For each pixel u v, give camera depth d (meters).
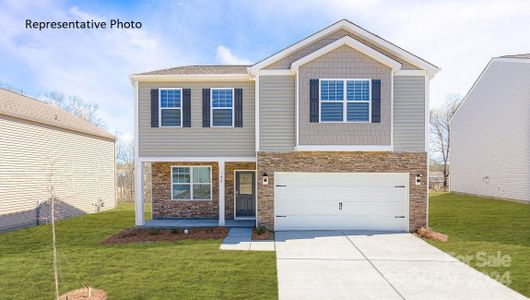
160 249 8.41
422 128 10.76
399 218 10.91
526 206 16.03
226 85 11.52
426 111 10.76
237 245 8.91
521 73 17.25
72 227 12.00
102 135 18.23
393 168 10.79
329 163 10.89
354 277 6.52
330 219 11.05
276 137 10.88
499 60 18.97
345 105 10.38
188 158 11.48
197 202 13.44
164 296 5.43
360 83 10.40
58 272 6.62
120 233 10.37
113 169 19.77
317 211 11.06
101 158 18.44
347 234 10.35
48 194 13.95
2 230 11.57
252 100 11.51
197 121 11.52
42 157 13.77
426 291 5.84
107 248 8.53
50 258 7.61
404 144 10.77
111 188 19.44
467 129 22.89
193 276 6.38
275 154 10.89
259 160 10.89
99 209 17.91
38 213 13.34
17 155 12.45
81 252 8.13
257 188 10.95
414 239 9.70
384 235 10.23
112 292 5.59
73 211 15.59
